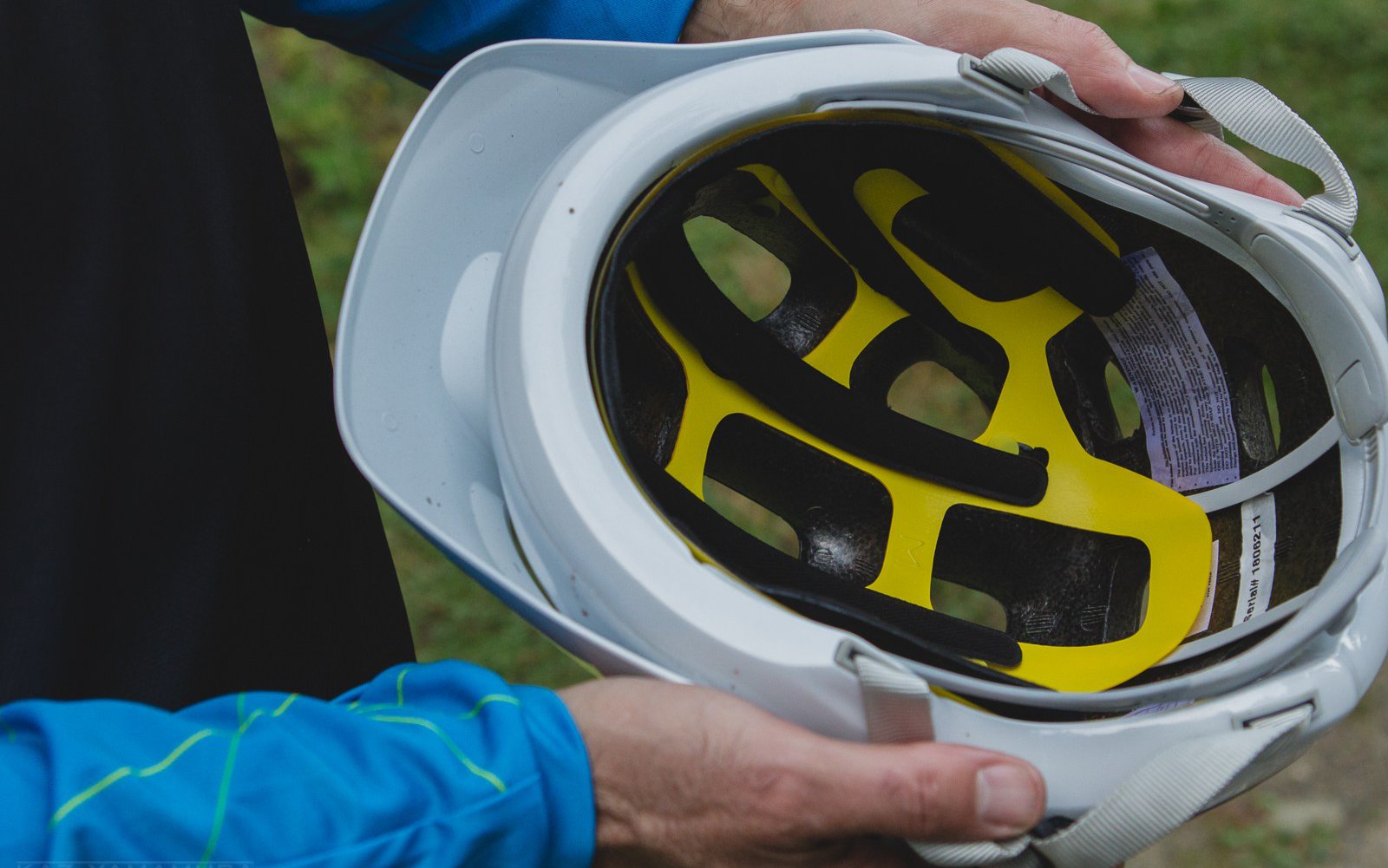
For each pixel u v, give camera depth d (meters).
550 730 0.54
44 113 0.67
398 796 0.49
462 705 0.55
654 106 0.68
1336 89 2.20
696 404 0.76
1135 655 0.75
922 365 1.74
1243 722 0.58
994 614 1.58
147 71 0.72
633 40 0.87
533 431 0.60
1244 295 0.77
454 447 0.69
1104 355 0.87
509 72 0.73
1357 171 2.09
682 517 0.65
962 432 1.71
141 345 0.70
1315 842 1.54
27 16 0.67
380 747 0.50
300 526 0.81
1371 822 1.56
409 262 0.71
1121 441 0.86
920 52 0.72
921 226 0.82
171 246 0.72
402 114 2.03
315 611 0.82
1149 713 0.61
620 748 0.55
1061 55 0.81
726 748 0.53
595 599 0.59
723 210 0.82
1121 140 0.84
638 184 0.67
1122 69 0.80
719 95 0.69
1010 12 0.83
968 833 0.52
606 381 0.63
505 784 0.51
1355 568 0.61
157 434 0.71
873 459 0.79
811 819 0.52
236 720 0.52
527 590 0.64
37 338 0.66
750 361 0.76
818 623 0.61
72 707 0.48
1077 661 0.75
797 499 0.81
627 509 0.59
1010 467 0.80
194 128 0.74
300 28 0.87
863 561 0.79
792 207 0.80
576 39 0.85
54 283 0.67
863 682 0.54
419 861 0.49
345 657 0.85
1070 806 0.56
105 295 0.68
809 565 0.72
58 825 0.43
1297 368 0.76
